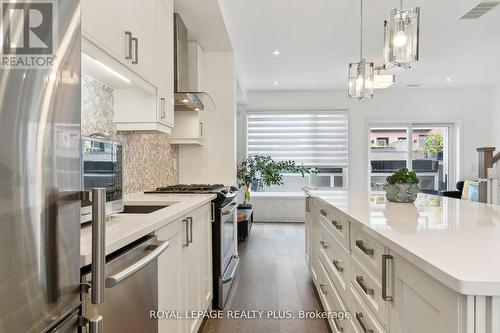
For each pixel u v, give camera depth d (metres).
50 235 0.75
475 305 0.68
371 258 1.30
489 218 1.48
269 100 6.91
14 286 0.64
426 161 6.95
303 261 3.96
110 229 1.20
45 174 0.73
